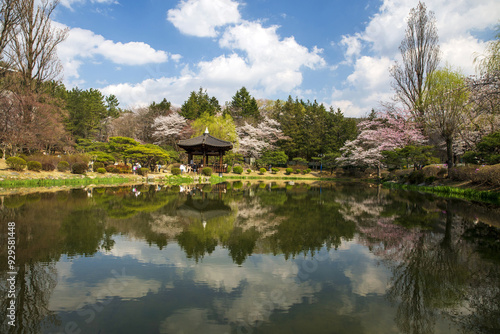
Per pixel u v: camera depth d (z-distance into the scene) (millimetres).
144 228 6555
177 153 33750
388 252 5008
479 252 5012
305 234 6281
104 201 10789
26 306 3025
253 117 46406
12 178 15766
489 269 4188
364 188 20719
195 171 28344
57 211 8445
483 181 13789
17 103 17844
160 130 38719
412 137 22594
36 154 20094
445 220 7992
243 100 51219
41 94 19953
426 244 5523
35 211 8391
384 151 23781
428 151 21406
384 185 24500
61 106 25422
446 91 15992
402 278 3854
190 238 5785
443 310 3023
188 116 43875
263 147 41469
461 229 6855
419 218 8336
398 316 2889
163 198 12281
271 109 54344
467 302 3205
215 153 31125
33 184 16047
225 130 35125
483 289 3523
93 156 23797
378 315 2900
